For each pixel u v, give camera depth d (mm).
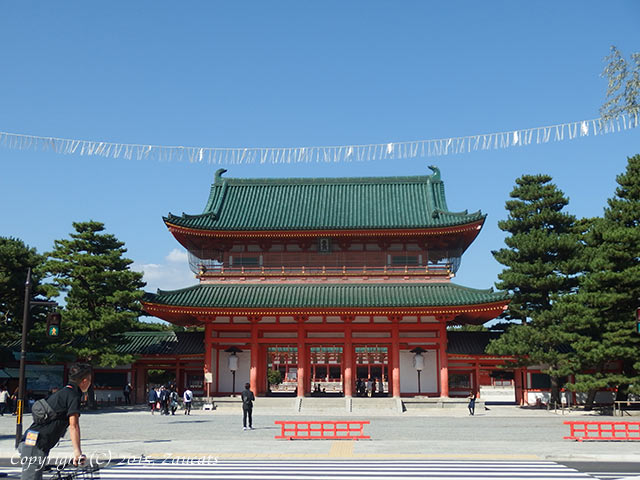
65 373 63969
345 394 60344
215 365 63688
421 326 61562
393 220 67250
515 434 36625
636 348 50594
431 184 72062
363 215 68562
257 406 59219
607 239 52219
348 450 28078
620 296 50469
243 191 74062
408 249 66375
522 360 60719
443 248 66875
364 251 66438
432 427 41594
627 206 54938
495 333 67188
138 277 60656
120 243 62375
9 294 64625
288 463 24344
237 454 26797
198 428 40344
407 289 63438
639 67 23859
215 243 67125
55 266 58750
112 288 59812
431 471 22109
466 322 70938
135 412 56062
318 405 58406
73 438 12477
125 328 61156
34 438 12516
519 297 63781
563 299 54781
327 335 62156
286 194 73438
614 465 24016
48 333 31312
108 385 65438
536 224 66812
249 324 62375
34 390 62938
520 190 68438
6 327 62906
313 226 64438
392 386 61688
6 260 63188
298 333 61469
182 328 109062
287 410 57406
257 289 64312
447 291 62656
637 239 51062
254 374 61125
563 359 56062
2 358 62938
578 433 37375
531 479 20469
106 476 21031
